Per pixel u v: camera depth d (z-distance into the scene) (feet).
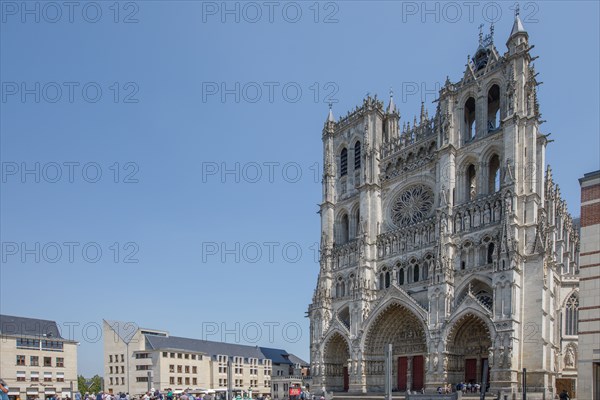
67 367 433.07
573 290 289.33
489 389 229.86
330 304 328.70
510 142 257.55
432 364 254.88
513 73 266.57
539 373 225.15
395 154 327.26
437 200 287.07
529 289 237.04
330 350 319.06
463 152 286.05
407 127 329.93
